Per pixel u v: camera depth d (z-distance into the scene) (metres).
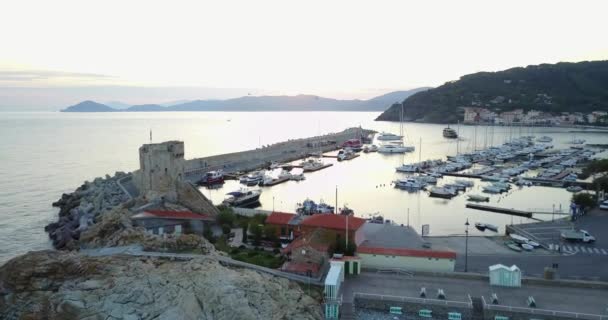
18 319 57.38
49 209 131.25
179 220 86.88
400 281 67.75
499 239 95.88
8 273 61.12
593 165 155.38
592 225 102.12
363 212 130.50
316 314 58.97
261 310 56.56
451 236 98.75
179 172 99.31
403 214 127.88
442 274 69.88
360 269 71.25
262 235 85.06
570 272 73.06
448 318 59.28
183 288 58.28
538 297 61.97
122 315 56.25
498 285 66.12
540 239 92.31
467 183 167.12
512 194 154.12
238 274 61.44
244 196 145.75
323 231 80.25
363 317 59.44
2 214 125.12
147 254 66.06
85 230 91.69
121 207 93.69
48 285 60.28
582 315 56.09
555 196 150.38
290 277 66.44
